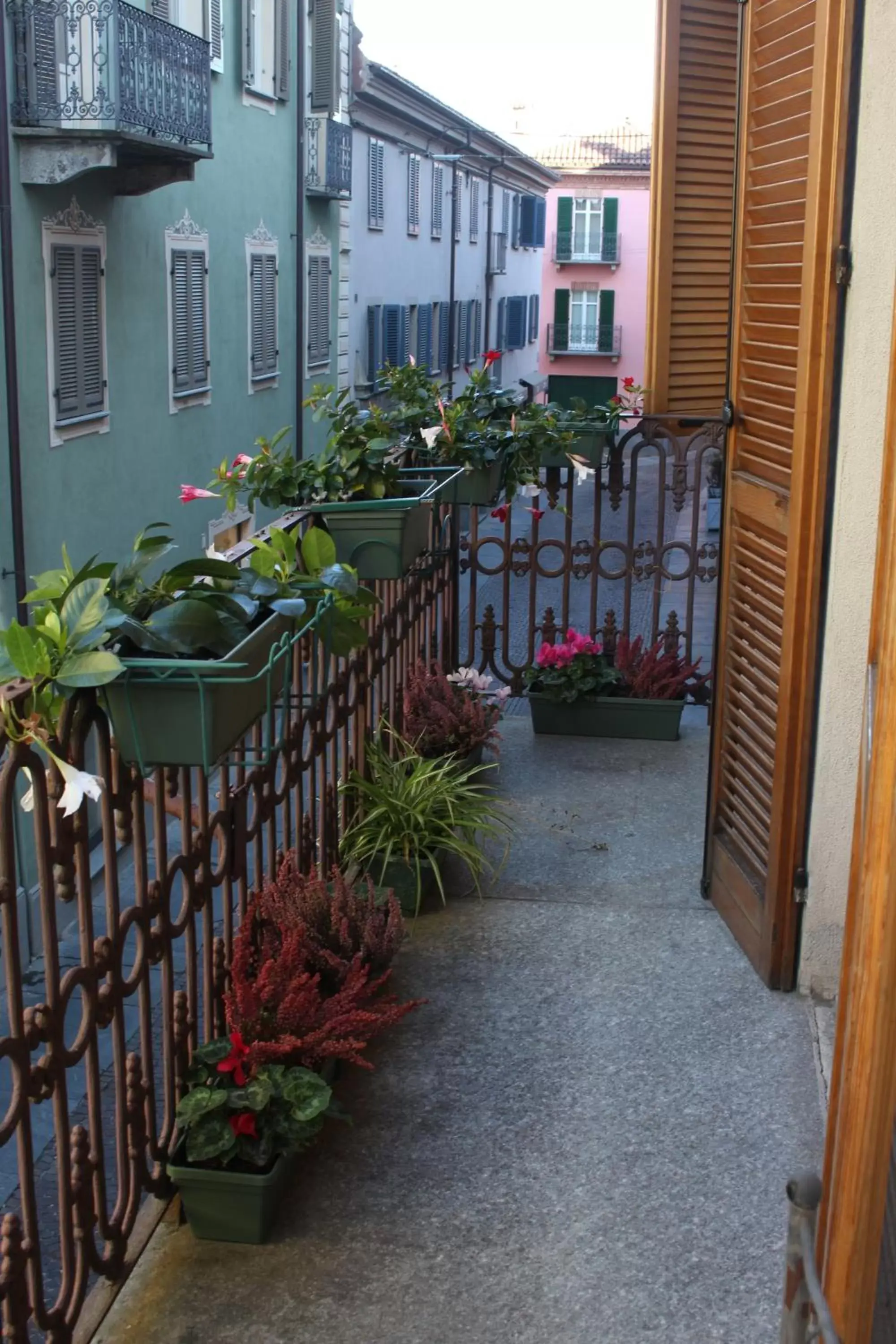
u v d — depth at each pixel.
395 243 25.11
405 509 3.88
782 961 3.78
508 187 36.75
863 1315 1.59
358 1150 3.09
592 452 6.52
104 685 2.26
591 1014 3.69
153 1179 2.69
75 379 11.15
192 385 13.98
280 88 16.31
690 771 5.71
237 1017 2.85
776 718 3.79
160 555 2.53
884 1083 1.51
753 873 4.01
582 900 4.41
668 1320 2.58
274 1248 2.77
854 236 3.35
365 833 4.28
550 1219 2.86
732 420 4.18
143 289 12.62
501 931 4.18
